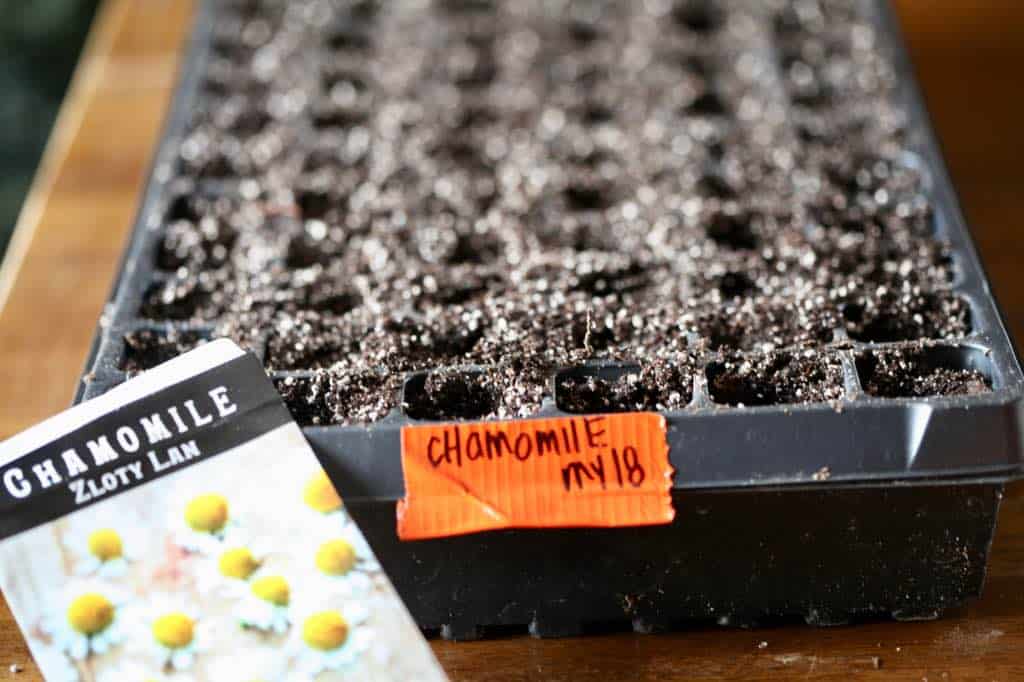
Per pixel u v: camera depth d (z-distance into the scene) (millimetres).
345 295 749
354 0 1007
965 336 681
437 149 882
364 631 611
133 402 638
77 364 787
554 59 962
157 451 632
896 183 801
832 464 638
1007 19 1004
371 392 673
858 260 750
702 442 641
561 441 641
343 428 644
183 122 856
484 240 799
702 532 650
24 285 830
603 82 939
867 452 638
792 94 892
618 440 642
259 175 844
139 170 903
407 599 660
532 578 657
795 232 775
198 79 893
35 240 857
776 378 675
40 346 796
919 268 733
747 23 977
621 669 659
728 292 749
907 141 828
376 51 966
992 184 878
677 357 676
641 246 783
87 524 622
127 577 617
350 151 872
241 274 760
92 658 608
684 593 662
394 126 897
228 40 949
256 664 607
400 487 640
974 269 721
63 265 842
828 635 668
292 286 750
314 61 941
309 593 616
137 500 626
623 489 638
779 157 840
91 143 921
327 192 833
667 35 972
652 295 741
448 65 954
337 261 781
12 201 999
